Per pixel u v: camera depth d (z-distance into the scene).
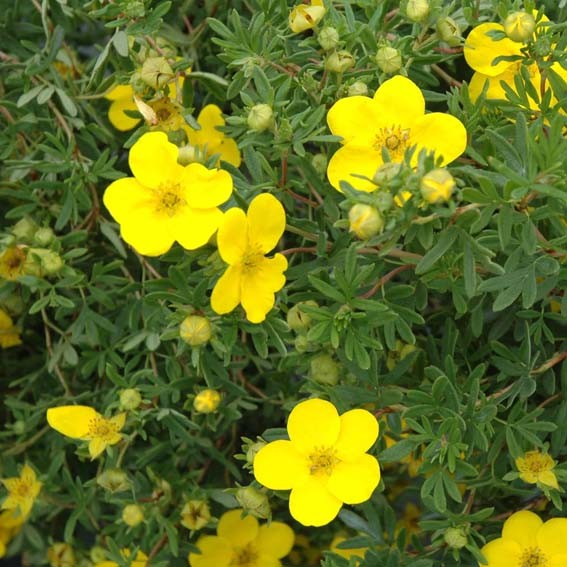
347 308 0.29
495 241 0.29
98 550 0.39
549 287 0.30
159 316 0.34
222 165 0.31
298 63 0.33
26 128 0.36
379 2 0.33
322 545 0.42
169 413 0.34
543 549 0.31
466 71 0.36
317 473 0.30
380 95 0.29
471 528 0.31
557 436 0.31
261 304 0.29
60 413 0.34
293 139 0.30
